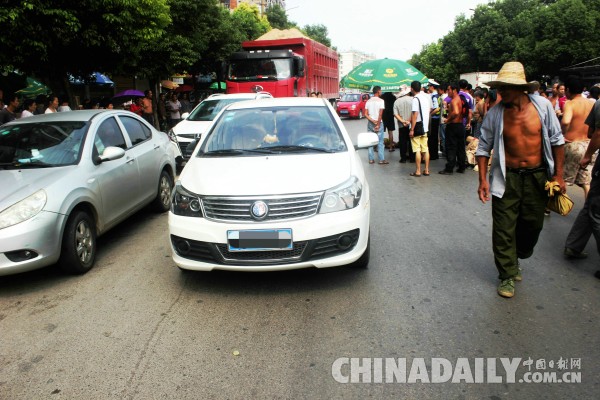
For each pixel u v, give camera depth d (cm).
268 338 341
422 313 373
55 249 437
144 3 1116
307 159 441
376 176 991
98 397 281
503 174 387
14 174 473
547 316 365
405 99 1148
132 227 642
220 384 290
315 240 389
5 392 289
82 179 484
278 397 277
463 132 992
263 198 386
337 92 2959
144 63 1584
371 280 437
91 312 390
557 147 387
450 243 538
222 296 412
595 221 438
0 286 453
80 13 954
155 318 376
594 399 271
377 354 318
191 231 397
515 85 367
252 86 1583
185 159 1048
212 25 2262
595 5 3412
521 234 415
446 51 4925
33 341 347
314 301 398
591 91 736
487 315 368
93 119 568
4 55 904
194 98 2628
